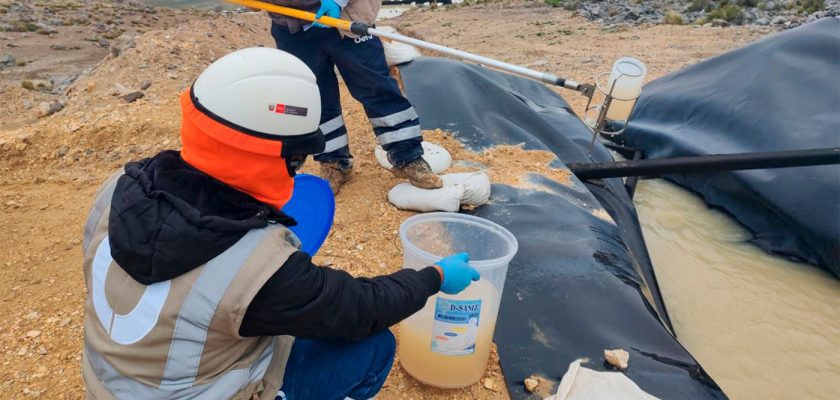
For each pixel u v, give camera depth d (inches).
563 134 207.0
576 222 146.1
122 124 225.3
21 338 113.9
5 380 103.3
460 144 185.2
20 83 552.7
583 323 113.4
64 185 190.4
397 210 150.9
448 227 100.7
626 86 136.9
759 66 214.1
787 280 170.6
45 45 789.2
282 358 72.9
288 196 66.8
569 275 125.1
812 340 144.7
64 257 144.3
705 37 524.1
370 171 173.2
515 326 112.7
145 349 60.6
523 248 133.9
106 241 64.4
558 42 572.7
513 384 101.2
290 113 60.1
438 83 210.4
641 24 636.1
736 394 127.2
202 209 58.7
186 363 60.2
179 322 58.7
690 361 107.0
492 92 214.8
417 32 778.8
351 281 66.1
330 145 150.9
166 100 260.7
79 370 105.9
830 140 179.8
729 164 167.3
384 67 136.0
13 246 149.3
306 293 60.3
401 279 72.8
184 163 61.4
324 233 91.7
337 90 145.6
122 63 309.7
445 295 87.9
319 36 130.2
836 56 197.3
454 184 150.3
